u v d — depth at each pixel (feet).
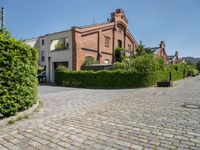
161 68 75.51
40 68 104.12
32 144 14.15
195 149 13.25
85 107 27.81
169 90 49.83
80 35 77.00
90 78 64.28
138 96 39.11
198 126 18.24
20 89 21.99
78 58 75.72
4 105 19.76
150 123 19.31
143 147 13.57
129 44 110.83
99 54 85.97
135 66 61.11
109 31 93.76
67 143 14.32
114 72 60.90
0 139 15.10
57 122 19.79
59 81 71.20
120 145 13.92
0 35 19.54
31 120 20.47
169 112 24.08
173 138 15.24
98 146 13.75
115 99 35.35
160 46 138.31
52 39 83.10
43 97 38.27
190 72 157.99
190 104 29.32
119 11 100.73
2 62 19.51
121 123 19.40
